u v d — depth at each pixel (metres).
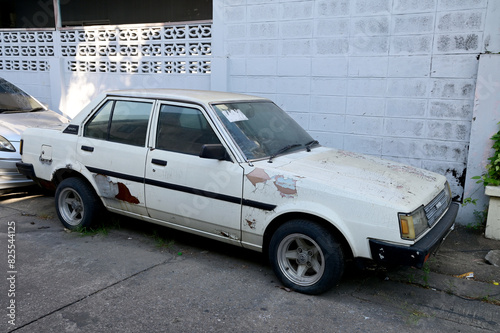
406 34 5.82
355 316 3.47
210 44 7.47
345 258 3.67
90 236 5.02
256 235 3.90
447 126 5.79
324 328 3.29
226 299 3.68
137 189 4.50
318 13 6.31
